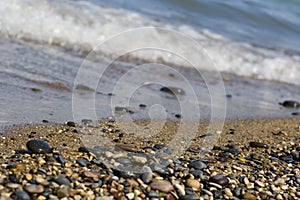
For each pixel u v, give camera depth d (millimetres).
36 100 4379
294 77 7934
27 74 5047
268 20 10617
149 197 2814
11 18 6609
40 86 4785
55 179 2742
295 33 10492
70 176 2854
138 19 8109
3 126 3631
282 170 3615
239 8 10656
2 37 6273
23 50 5934
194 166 3334
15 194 2527
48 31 6730
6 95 4340
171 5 9789
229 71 7535
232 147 4035
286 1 12547
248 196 3072
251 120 5152
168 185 2955
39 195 2580
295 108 6102
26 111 4043
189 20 9195
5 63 5234
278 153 4066
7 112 3939
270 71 7891
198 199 2893
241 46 8555
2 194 2508
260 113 5527
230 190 3115
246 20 10375
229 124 4844
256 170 3521
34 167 2869
